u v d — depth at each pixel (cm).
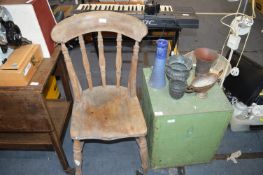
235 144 160
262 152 155
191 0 393
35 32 114
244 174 142
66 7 235
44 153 153
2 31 103
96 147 157
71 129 111
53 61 121
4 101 103
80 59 243
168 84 128
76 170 123
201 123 116
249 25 122
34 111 107
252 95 157
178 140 123
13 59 104
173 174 141
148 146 141
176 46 209
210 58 126
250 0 370
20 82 101
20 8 105
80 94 128
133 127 112
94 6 193
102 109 122
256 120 161
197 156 138
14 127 114
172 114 109
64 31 112
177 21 171
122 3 205
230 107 114
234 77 170
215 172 142
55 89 184
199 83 119
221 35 294
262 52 262
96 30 117
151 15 172
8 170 144
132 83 126
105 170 144
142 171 142
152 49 258
